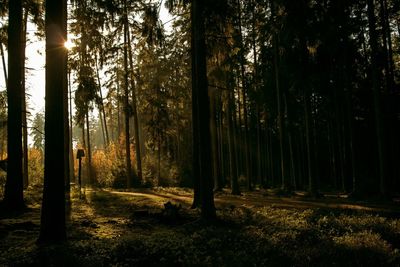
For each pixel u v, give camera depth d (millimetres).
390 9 25891
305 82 23781
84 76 25562
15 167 15977
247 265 7914
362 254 8219
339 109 32812
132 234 11594
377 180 25703
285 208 17516
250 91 34062
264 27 24812
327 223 12461
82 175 43094
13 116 16062
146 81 29938
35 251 8766
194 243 9789
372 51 21906
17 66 16328
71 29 26016
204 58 14695
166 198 21797
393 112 30469
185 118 37375
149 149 39250
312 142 24375
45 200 10312
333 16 22375
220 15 14375
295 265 7879
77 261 7957
